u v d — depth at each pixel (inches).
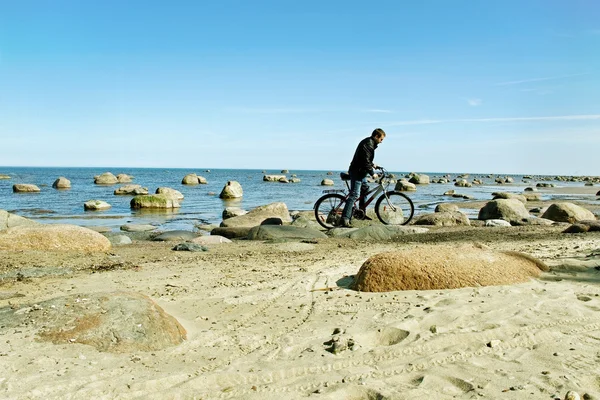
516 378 104.7
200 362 120.2
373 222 459.5
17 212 728.3
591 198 1186.0
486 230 407.5
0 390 101.3
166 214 743.7
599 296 170.1
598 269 211.0
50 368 112.6
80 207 831.7
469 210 807.7
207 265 258.7
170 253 308.8
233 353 126.3
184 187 1622.8
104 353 122.0
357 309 163.6
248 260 274.1
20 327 131.0
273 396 100.5
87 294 147.6
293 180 2206.0
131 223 610.9
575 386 100.0
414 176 2015.3
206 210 820.0
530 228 418.9
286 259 275.3
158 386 106.6
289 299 181.2
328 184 1792.6
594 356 116.7
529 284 188.9
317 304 172.7
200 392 103.1
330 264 253.9
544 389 98.8
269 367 115.1
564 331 134.3
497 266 196.5
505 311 151.6
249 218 548.4
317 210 448.1
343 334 136.6
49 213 729.6
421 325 141.3
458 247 209.5
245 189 1534.2
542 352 119.6
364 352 123.6
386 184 432.8
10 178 2256.4
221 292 193.3
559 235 350.3
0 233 309.3
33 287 203.3
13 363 113.5
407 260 193.0
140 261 275.9
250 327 148.6
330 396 98.7
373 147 412.5
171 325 137.3
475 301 163.9
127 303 140.5
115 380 107.6
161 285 207.5
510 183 2524.6
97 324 131.1
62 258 282.5
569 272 209.6
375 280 188.9
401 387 102.0
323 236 393.1
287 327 147.9
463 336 130.1
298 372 113.2
